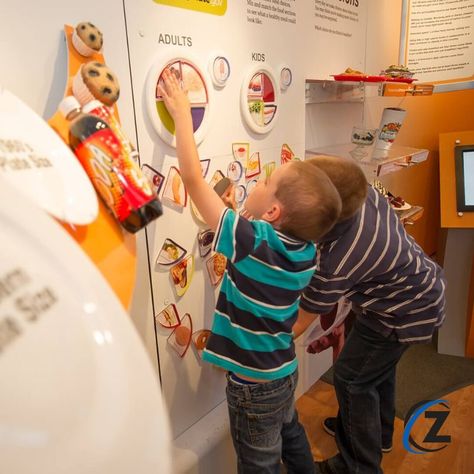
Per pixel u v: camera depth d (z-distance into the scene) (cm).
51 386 34
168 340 121
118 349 41
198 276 126
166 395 125
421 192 264
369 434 141
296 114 153
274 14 132
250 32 125
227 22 116
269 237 93
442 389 202
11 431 30
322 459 165
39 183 51
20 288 36
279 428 115
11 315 34
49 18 79
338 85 170
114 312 43
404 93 164
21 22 76
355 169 110
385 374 141
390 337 133
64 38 82
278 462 117
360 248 114
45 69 80
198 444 132
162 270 114
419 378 211
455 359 226
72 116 65
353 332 144
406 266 124
